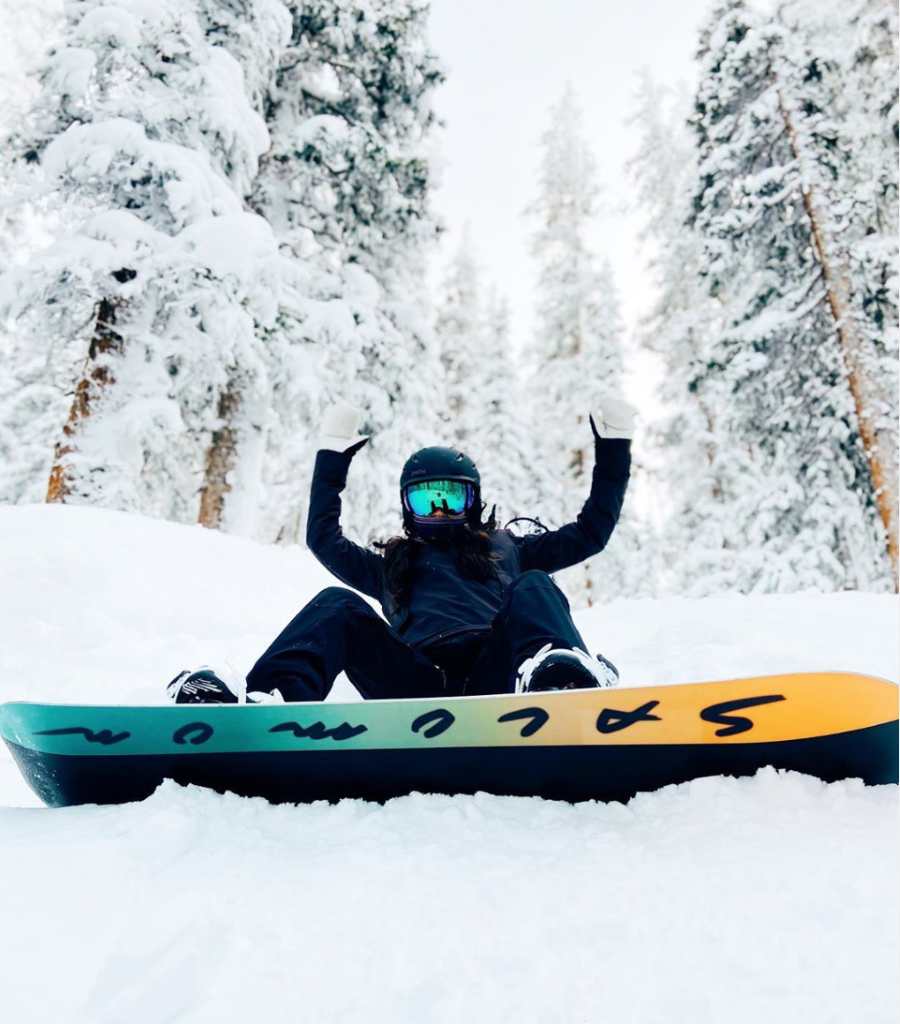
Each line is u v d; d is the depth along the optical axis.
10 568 5.24
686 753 1.53
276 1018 0.88
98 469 8.46
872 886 1.10
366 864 1.29
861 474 12.02
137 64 9.21
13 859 1.28
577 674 1.64
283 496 17.84
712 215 12.53
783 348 11.77
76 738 1.58
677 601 6.55
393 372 12.27
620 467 2.33
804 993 0.89
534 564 2.36
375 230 12.98
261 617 5.66
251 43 10.67
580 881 1.20
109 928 1.06
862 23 11.81
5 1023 0.85
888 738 1.44
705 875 1.18
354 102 12.88
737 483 15.36
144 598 5.38
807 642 4.31
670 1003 0.89
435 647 2.00
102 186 8.88
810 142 11.16
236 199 9.39
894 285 10.34
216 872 1.27
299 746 1.54
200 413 10.91
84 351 10.28
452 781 1.59
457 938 1.05
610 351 18.55
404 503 2.28
